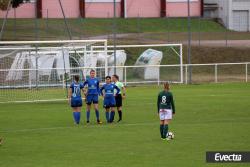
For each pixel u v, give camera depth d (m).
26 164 50.00
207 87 126.25
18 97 105.50
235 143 58.81
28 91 113.06
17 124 75.12
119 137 63.38
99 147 57.53
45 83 114.25
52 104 98.81
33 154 54.44
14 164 50.03
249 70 159.25
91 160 51.34
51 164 49.88
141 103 97.69
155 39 183.12
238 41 187.12
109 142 60.31
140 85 132.88
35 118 81.00
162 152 54.50
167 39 184.88
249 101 99.19
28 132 68.19
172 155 53.06
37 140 62.38
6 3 162.50
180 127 70.38
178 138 62.22
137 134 65.38
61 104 98.81
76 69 107.25
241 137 62.59
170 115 60.97
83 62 118.00
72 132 67.62
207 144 58.44
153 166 48.62
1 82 115.31
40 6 196.00
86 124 74.31
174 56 164.75
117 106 76.25
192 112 85.31
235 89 121.50
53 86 113.88
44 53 116.31
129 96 109.19
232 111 86.31
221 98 104.12
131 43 168.62
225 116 81.00
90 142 60.59
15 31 170.75
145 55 136.88
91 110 89.69
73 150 56.16
